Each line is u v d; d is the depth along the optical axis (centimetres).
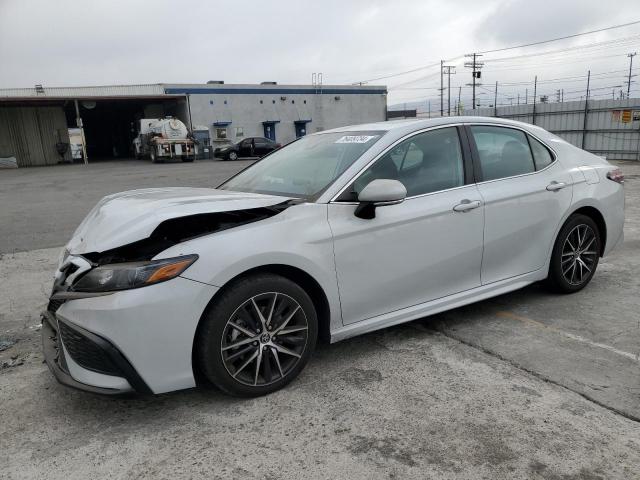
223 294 278
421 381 311
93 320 258
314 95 4106
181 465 242
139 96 3456
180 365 269
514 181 396
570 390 296
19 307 480
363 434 261
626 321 393
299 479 229
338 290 316
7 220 1006
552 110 2670
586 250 449
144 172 2233
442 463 237
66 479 234
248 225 292
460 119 386
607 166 473
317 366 335
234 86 3781
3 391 317
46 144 3519
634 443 247
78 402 302
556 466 232
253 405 291
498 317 407
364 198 307
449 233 357
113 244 270
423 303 357
